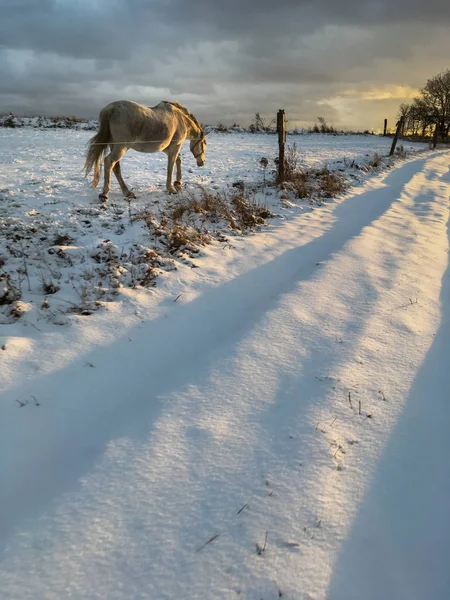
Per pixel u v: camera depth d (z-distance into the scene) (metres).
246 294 4.46
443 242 6.65
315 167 13.68
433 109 52.09
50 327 3.56
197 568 1.69
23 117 25.19
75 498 2.01
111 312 3.84
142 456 2.27
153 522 1.89
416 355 3.39
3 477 2.13
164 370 3.11
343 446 2.42
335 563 1.77
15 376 2.88
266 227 7.05
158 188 9.62
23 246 5.49
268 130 33.28
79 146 16.42
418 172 15.15
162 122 8.25
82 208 7.45
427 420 2.71
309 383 2.94
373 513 2.03
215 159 15.53
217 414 2.61
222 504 1.99
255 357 3.21
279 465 2.24
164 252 5.43
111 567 1.69
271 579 1.67
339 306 4.08
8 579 1.63
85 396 2.78
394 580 1.74
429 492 2.20
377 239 6.35
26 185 9.08
